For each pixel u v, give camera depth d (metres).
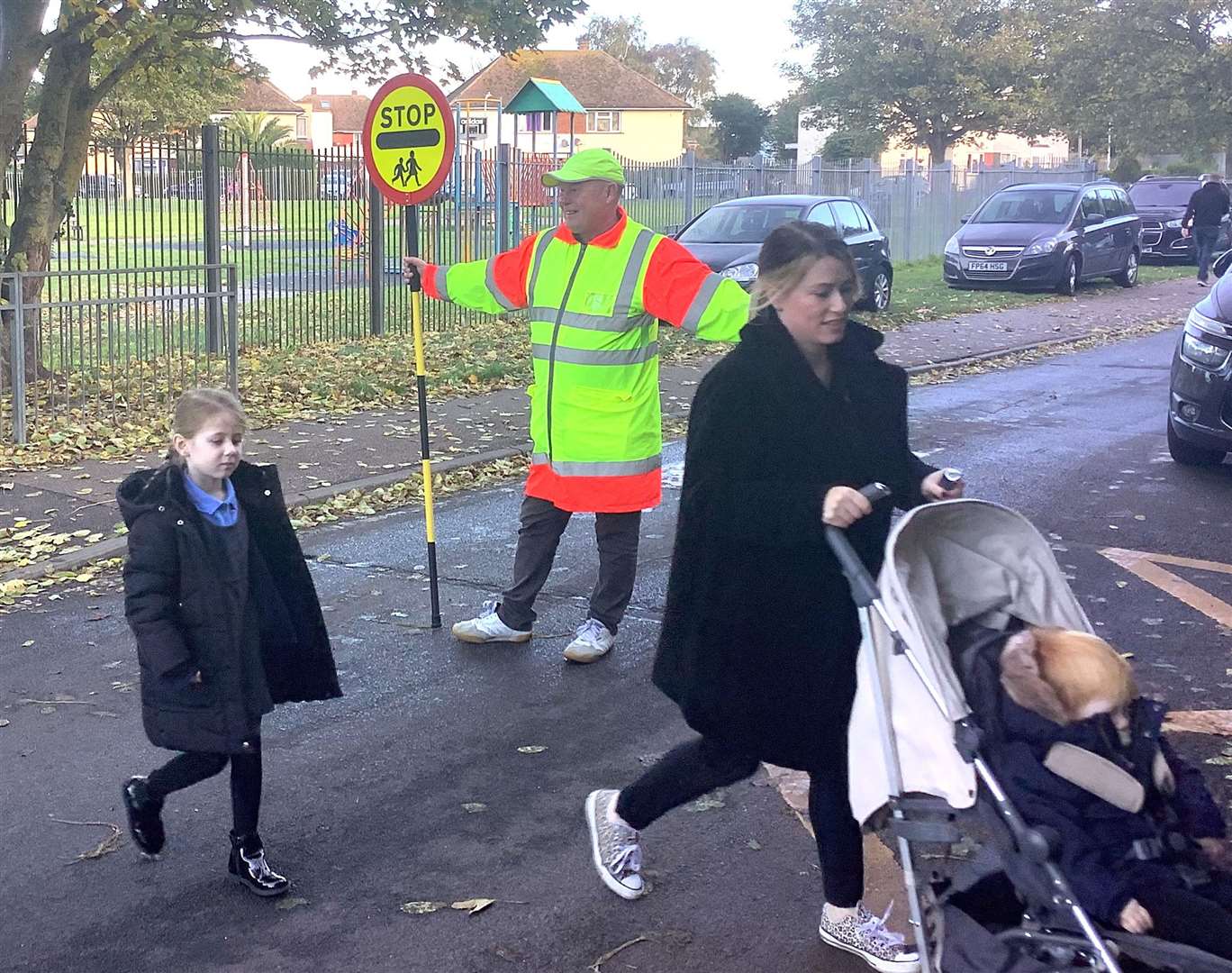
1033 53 48.28
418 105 6.57
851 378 3.50
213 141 14.23
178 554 3.81
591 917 4.01
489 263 6.19
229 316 11.56
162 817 4.63
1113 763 3.06
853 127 52.56
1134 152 42.66
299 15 13.06
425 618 6.71
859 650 3.38
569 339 5.78
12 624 6.51
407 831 4.54
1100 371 15.52
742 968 3.74
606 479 5.87
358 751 5.17
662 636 3.62
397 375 13.48
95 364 10.85
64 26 11.30
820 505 3.28
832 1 51.94
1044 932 2.99
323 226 15.92
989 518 3.51
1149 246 31.94
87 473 9.24
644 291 5.65
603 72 72.19
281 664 4.09
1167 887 2.96
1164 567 7.62
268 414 11.43
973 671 3.23
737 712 3.47
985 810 3.04
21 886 4.16
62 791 4.80
